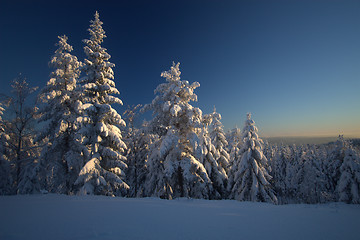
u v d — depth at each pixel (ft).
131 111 78.95
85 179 36.96
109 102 45.70
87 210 17.93
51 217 15.03
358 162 71.31
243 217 18.51
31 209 17.88
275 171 143.23
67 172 46.16
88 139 42.73
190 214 18.85
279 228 14.93
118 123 43.50
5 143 46.21
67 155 43.86
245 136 64.54
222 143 75.46
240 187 63.52
